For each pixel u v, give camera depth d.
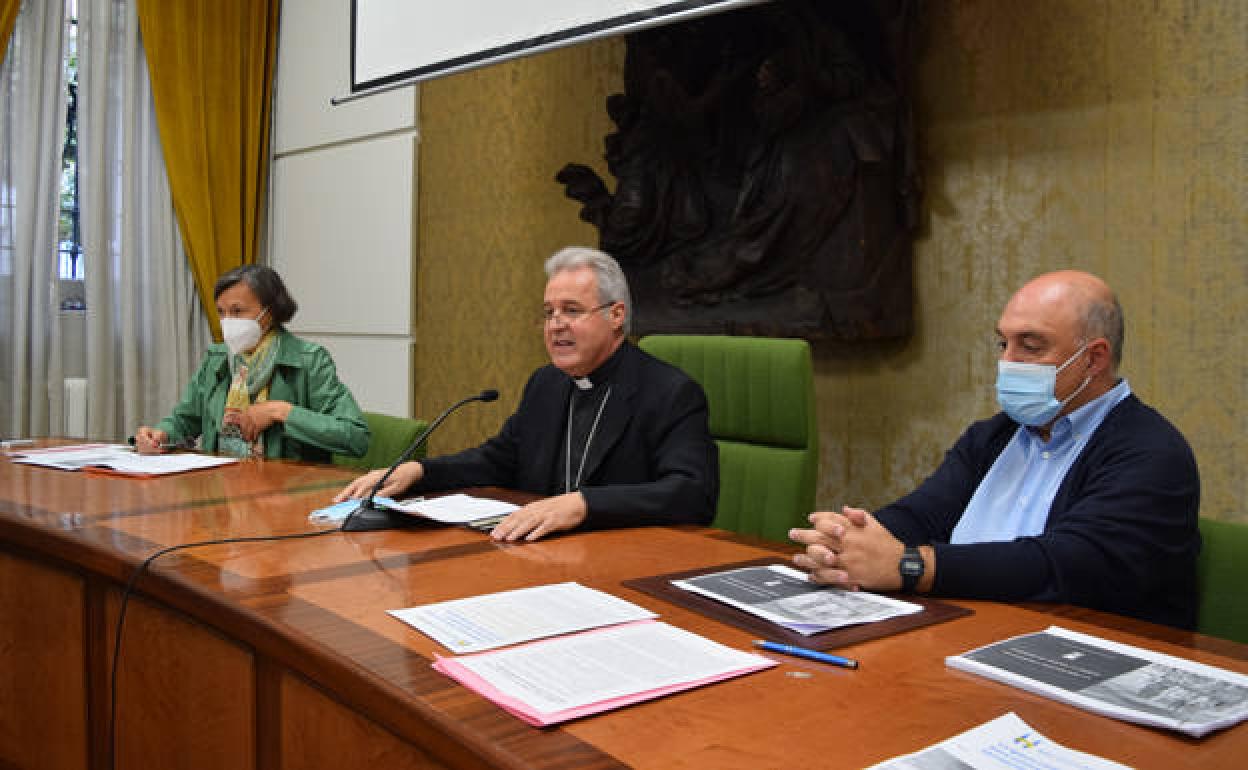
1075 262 2.70
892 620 1.13
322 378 2.77
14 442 2.86
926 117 2.99
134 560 1.37
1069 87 2.71
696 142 3.30
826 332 2.92
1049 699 0.88
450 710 0.83
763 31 3.09
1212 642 1.07
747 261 3.05
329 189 4.99
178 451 2.70
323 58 4.95
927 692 0.90
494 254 4.37
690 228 3.28
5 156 4.30
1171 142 2.53
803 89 2.88
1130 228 2.61
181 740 1.35
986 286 2.88
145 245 4.73
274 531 1.59
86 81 4.49
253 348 2.79
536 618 1.10
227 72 4.95
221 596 1.19
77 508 1.77
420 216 4.68
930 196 2.99
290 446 2.74
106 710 1.54
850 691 0.90
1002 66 2.83
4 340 4.35
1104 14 2.63
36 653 1.70
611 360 2.06
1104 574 1.29
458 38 3.55
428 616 1.10
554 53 4.12
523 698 0.85
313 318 5.12
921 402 3.02
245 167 5.08
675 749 0.76
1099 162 2.66
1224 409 2.47
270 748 1.18
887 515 1.71
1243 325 2.43
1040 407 1.52
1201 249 2.49
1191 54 2.50
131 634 1.46
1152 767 0.74
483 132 4.39
